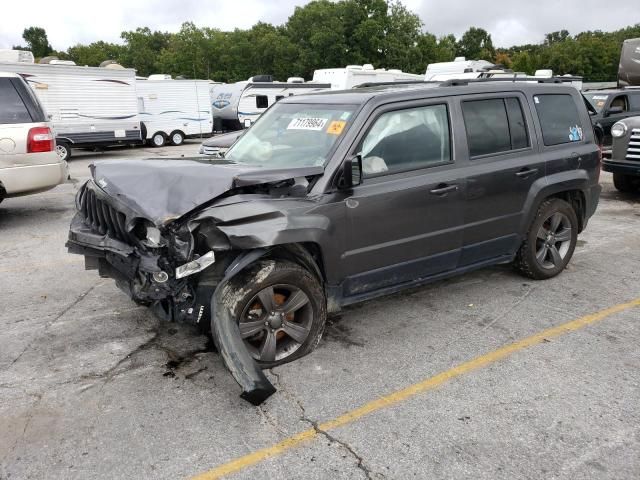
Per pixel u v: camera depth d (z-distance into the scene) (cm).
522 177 472
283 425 304
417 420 308
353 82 2116
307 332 371
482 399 328
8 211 879
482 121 452
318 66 5081
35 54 9244
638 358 378
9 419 310
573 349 391
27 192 754
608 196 976
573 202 543
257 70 5709
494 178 450
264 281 341
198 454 280
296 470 268
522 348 393
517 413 313
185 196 328
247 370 313
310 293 364
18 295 501
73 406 322
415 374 358
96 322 440
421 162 414
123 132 1850
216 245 319
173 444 288
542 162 486
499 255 486
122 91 1822
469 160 438
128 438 293
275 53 5381
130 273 352
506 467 269
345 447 285
